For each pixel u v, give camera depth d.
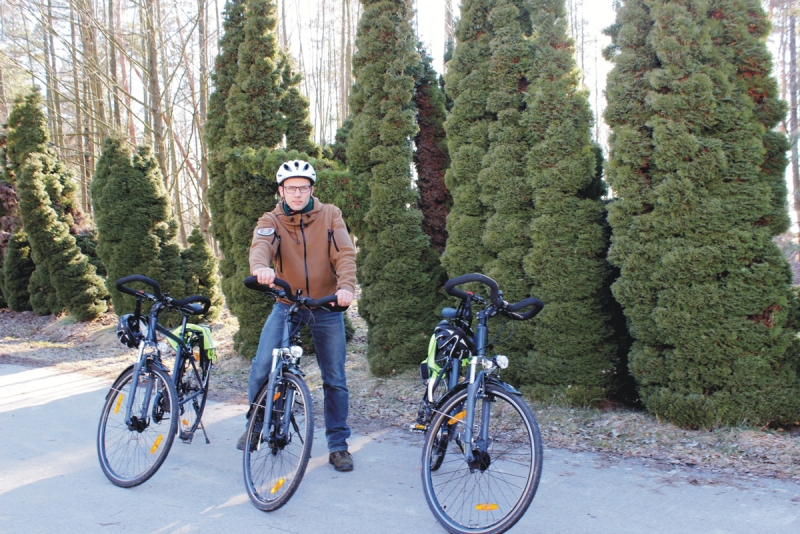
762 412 4.79
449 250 6.45
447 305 6.95
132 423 4.18
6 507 3.83
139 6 15.68
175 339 4.72
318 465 4.53
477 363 3.45
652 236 5.06
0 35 20.28
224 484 4.19
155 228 11.28
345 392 4.43
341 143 9.12
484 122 6.24
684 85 4.86
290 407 3.77
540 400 5.93
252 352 8.60
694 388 4.99
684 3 4.99
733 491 3.80
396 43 6.95
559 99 5.70
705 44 4.93
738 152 4.87
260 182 8.37
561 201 5.66
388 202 6.98
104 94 21.50
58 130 21.98
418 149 7.49
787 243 8.49
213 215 8.98
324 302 3.82
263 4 8.33
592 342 5.78
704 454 4.47
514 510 3.10
